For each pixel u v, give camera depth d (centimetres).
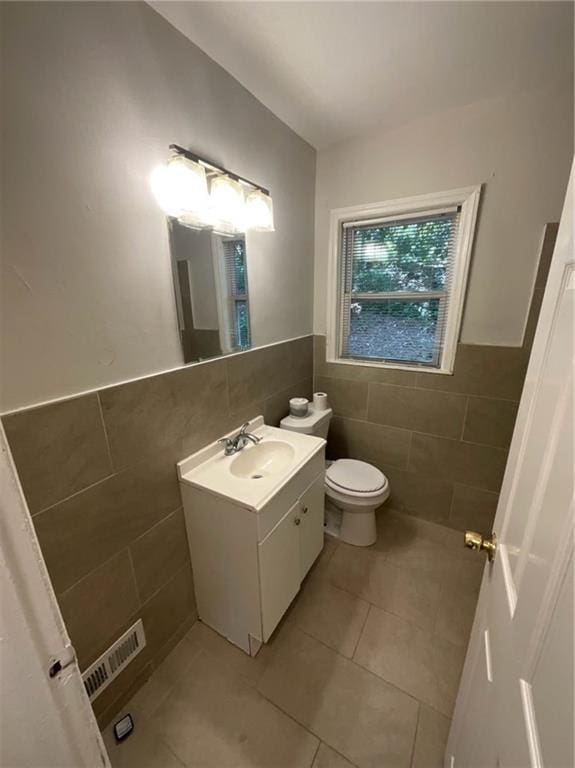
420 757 103
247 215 141
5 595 36
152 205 106
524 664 46
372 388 211
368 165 179
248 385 164
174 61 105
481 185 155
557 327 54
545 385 56
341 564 179
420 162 166
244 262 150
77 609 99
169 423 122
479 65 125
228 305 145
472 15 103
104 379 99
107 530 105
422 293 187
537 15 102
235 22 104
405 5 99
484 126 149
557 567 40
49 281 83
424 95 143
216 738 109
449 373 185
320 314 217
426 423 199
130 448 108
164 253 112
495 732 54
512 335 166
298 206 183
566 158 139
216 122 124
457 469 196
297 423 187
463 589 164
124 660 116
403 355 202
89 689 106
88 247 90
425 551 188
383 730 110
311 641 139
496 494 189
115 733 109
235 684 124
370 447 221
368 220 189
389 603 156
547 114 138
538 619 43
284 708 116
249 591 125
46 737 41
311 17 102
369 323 209
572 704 31
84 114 84
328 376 224
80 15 81
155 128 102
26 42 72
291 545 139
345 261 205
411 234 183
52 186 80
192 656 134
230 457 144
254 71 126
